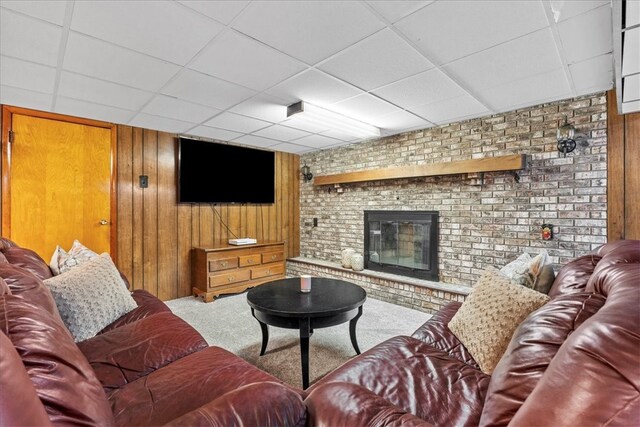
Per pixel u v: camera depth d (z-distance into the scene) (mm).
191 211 4074
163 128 3697
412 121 3436
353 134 3918
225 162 4332
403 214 3889
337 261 4738
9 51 1922
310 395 1012
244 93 2617
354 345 2393
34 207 2988
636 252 1063
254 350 2471
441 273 3549
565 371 590
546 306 1086
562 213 2762
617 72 1677
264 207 4875
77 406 688
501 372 999
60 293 1662
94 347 1478
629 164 2453
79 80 2340
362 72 2234
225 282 3939
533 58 2039
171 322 1732
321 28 1702
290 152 5219
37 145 3000
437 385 1233
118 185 3477
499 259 3125
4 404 468
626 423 476
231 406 833
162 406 1069
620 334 555
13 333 711
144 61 2061
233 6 1517
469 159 3291
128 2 1483
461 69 2193
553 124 2811
